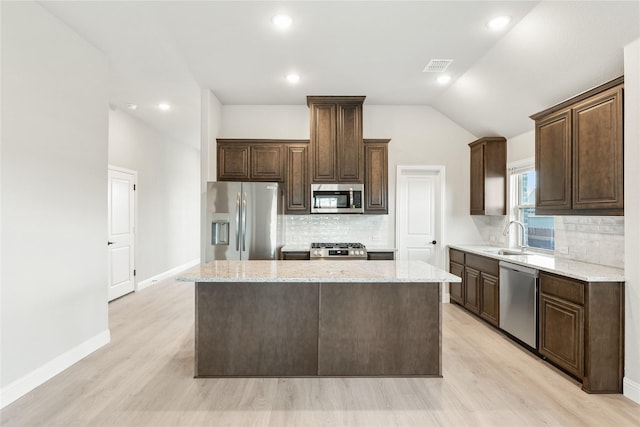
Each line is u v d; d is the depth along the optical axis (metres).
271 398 2.45
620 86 2.47
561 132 3.04
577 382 2.68
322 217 5.07
